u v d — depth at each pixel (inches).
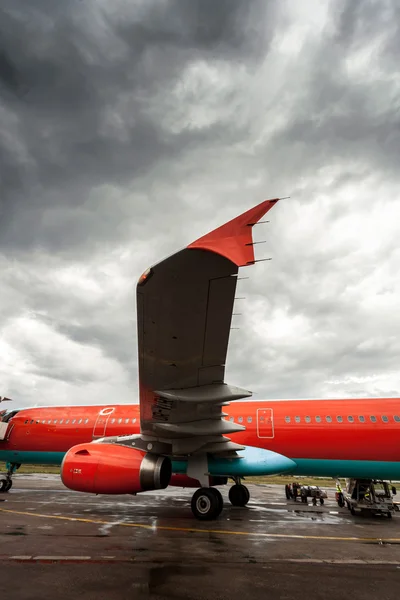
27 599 168.7
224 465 434.6
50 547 265.0
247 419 508.1
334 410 486.9
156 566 226.5
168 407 356.8
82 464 396.2
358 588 198.8
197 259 213.5
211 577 209.2
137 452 401.4
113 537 302.7
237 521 402.6
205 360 294.0
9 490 698.8
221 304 239.6
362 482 513.0
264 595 184.5
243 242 200.1
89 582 194.7
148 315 256.5
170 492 768.9
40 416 622.5
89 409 602.5
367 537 340.8
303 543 303.9
